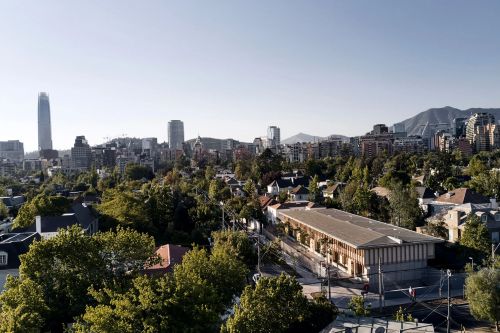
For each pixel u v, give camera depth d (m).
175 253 47.81
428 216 84.31
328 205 103.81
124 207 75.94
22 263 32.59
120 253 34.84
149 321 24.39
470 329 41.19
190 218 83.38
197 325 25.08
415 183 118.31
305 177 148.00
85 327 26.45
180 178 152.12
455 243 62.12
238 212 95.25
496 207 74.25
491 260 49.66
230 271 34.56
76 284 32.66
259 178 162.00
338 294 52.69
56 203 78.62
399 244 56.34
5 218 105.38
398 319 32.59
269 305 28.92
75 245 33.12
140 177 183.75
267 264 63.78
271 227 95.56
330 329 30.06
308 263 66.56
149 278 29.23
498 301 38.28
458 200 88.00
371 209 91.62
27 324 25.56
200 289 27.25
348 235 62.12
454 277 53.56
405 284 56.66
